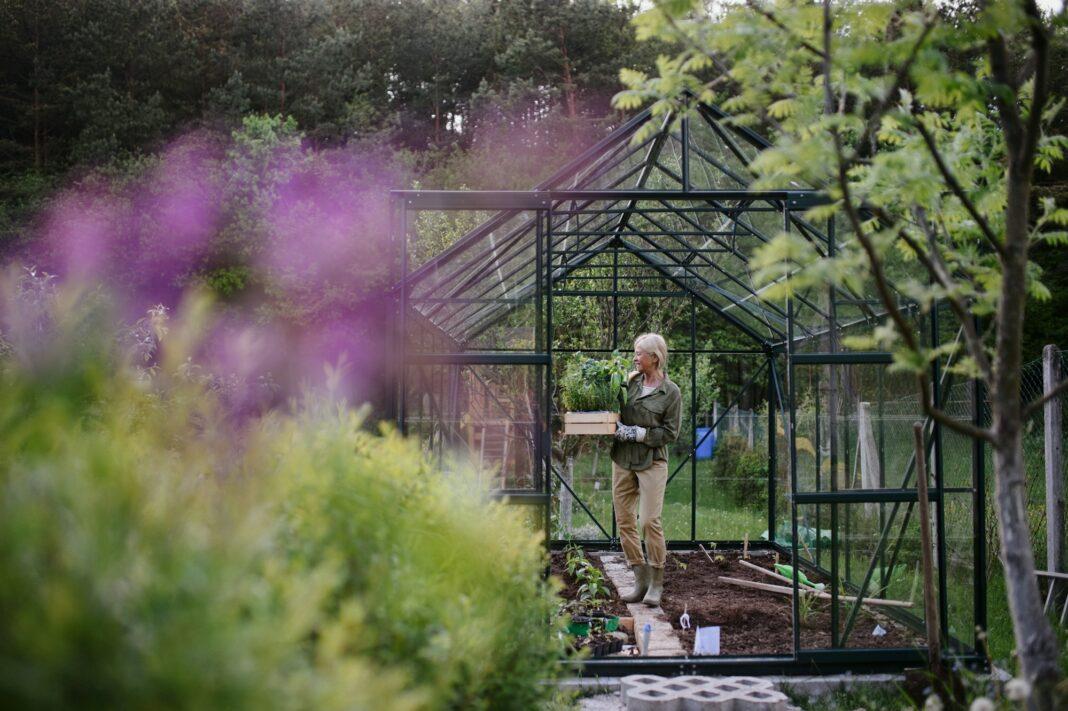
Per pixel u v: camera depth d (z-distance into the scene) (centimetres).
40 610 136
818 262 288
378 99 2811
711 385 1636
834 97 346
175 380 225
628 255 1082
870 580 607
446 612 226
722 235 845
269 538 200
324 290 1930
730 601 751
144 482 182
